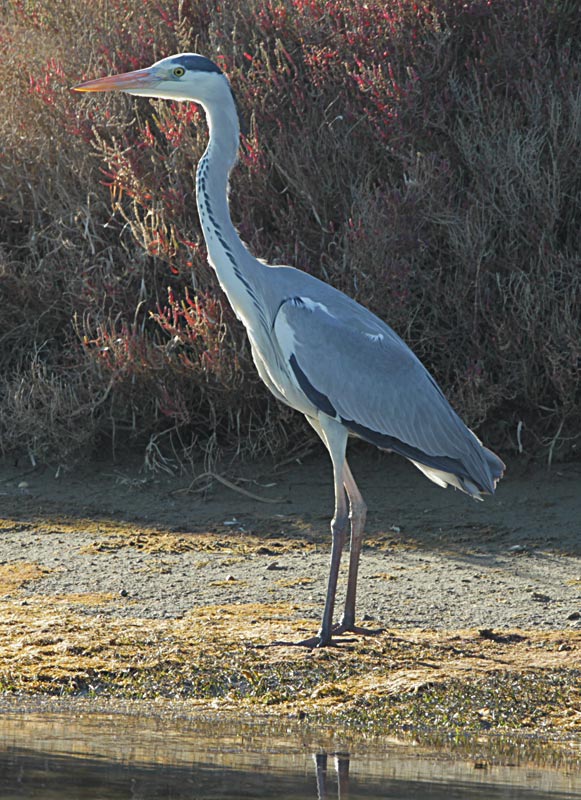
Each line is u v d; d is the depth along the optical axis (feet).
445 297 42.24
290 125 44.62
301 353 29.07
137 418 45.70
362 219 41.11
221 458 44.47
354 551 28.32
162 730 21.59
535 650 26.81
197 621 28.99
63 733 21.04
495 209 42.70
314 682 24.89
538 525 37.86
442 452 29.78
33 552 35.58
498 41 43.70
